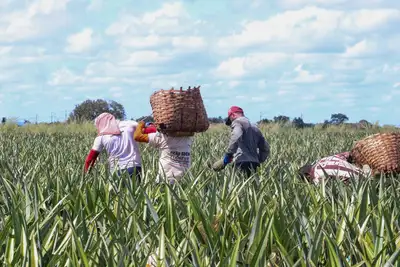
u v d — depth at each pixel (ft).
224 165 49.73
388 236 25.20
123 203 31.30
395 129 138.41
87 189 32.45
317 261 23.68
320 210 29.12
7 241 25.62
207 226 26.30
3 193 32.30
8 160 56.90
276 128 138.21
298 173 41.57
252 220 27.91
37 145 83.71
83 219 26.23
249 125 49.88
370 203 32.14
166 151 42.60
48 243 25.52
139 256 23.80
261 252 22.86
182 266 23.31
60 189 35.19
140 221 26.81
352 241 24.91
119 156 46.80
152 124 43.68
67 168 46.24
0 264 23.49
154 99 42.39
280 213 26.94
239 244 24.27
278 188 34.12
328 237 23.41
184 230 26.89
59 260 23.13
